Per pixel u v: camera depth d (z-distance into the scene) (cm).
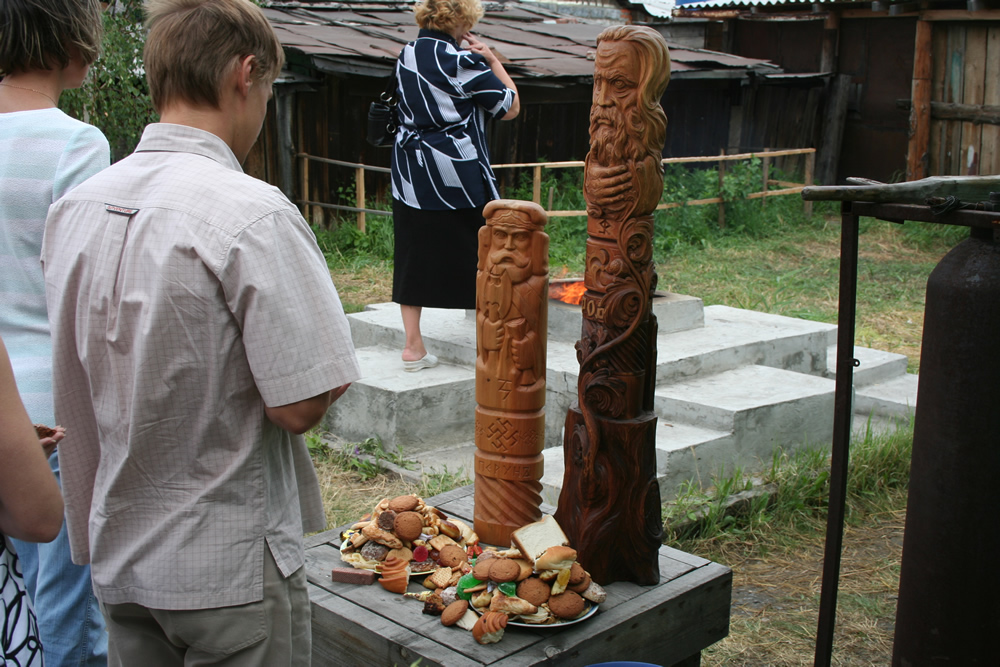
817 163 1217
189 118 159
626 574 248
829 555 229
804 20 1237
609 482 240
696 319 523
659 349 471
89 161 210
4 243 207
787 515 376
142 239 150
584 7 1426
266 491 159
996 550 205
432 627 228
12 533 138
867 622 304
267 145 944
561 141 1122
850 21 1185
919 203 214
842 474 225
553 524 234
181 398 151
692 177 1095
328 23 992
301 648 169
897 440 433
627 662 213
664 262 909
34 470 133
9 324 209
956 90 1073
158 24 158
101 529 158
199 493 154
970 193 223
